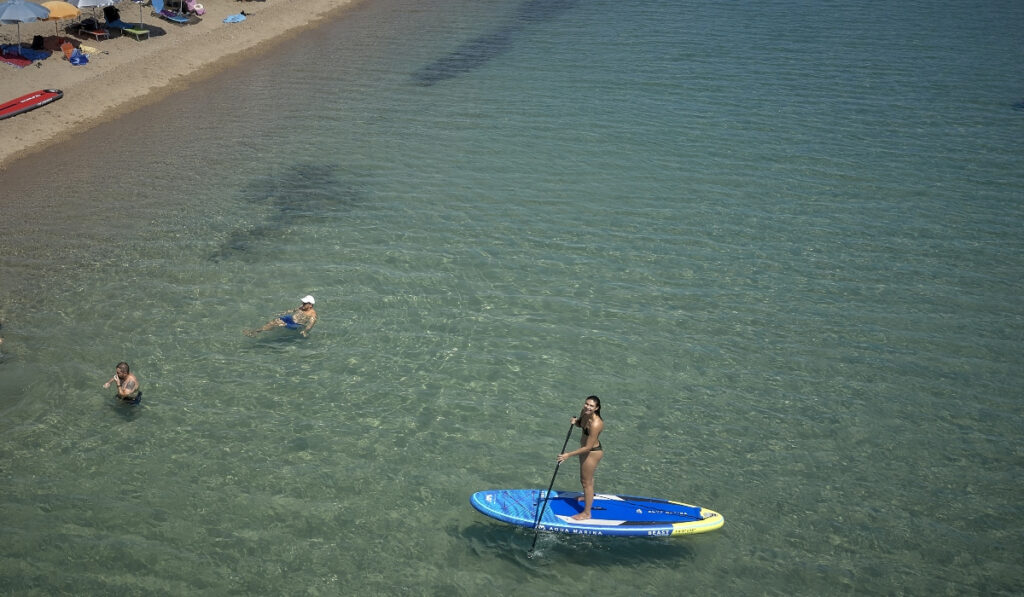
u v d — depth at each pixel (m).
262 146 31.00
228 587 12.76
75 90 35.75
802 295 21.52
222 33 45.41
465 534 14.01
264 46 44.44
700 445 16.19
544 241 24.03
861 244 24.19
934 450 16.14
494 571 13.30
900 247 24.03
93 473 14.95
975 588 13.16
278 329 19.45
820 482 15.30
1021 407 17.36
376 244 23.66
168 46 42.25
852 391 17.83
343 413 16.77
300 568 13.16
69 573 12.86
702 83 38.66
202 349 18.70
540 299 21.09
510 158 30.00
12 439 15.70
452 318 20.16
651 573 13.34
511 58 42.66
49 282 21.31
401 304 20.69
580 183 27.97
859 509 14.70
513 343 19.27
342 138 31.84
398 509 14.44
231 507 14.30
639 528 13.60
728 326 20.14
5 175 28.28
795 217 25.80
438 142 31.48
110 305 20.33
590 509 13.73
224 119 33.84
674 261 23.11
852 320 20.47
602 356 18.89
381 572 13.17
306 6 52.22
